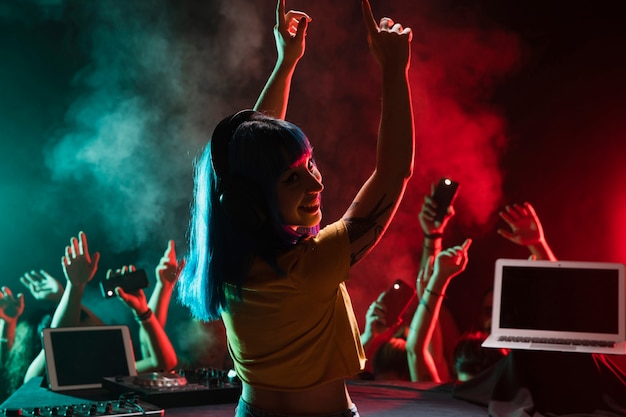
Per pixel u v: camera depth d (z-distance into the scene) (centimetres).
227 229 134
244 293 133
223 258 134
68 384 282
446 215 398
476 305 650
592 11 627
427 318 364
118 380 275
